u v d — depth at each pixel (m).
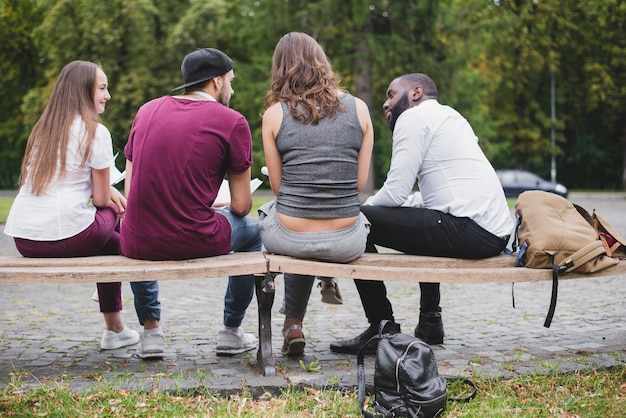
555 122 35.78
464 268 3.75
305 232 3.46
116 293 4.16
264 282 3.44
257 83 20.92
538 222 3.72
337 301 3.98
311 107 3.47
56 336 4.61
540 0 32.62
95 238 3.71
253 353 4.11
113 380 3.35
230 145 3.53
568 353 4.11
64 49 30.25
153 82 28.86
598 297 6.28
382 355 3.09
